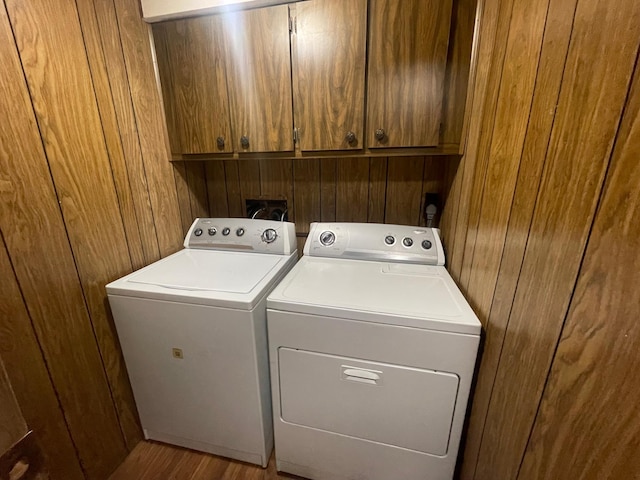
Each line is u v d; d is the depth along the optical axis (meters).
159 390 1.35
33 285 0.98
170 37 1.42
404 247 1.47
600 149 0.51
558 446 0.60
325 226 1.58
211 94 1.46
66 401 1.11
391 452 1.15
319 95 1.34
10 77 0.90
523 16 0.79
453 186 1.41
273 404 1.23
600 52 0.51
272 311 1.10
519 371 0.76
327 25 1.25
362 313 1.01
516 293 0.79
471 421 1.09
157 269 1.39
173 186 1.65
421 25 1.18
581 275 0.54
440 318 0.97
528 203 0.74
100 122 1.21
